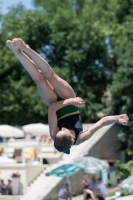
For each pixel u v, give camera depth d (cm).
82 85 9706
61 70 9475
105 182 7269
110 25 9800
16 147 7894
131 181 5100
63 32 9794
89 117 9725
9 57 9412
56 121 1966
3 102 9250
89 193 5844
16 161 7131
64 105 1958
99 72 9688
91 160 6025
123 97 8244
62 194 6147
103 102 10181
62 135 1883
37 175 7238
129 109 8200
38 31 9906
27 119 9650
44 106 9325
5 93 9231
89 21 9988
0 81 9588
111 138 8225
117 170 7219
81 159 6072
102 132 8175
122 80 8306
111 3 10525
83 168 5919
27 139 8262
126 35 8881
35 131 8288
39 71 2022
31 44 9988
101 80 9938
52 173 6009
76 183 7206
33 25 9844
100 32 9762
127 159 8262
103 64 9906
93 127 1980
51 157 7700
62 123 1983
